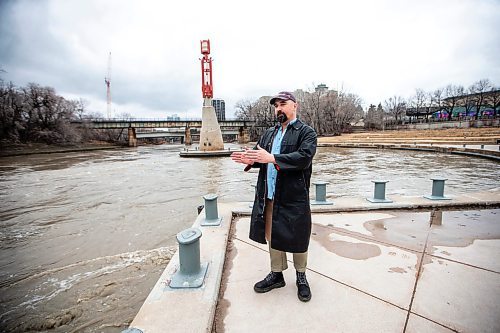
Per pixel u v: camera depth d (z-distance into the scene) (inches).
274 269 107.7
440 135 2057.1
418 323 88.0
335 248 144.6
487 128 2146.9
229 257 138.9
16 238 337.1
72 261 265.6
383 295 103.0
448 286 107.7
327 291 106.5
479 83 3149.6
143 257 258.4
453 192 493.4
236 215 205.3
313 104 3449.8
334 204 215.2
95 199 556.1
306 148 87.9
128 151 2507.4
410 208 210.5
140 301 183.9
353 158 1233.4
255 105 4121.6
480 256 132.3
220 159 1535.4
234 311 96.9
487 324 86.5
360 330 85.7
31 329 162.1
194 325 85.8
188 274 113.3
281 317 92.9
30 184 753.6
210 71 1787.6
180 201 526.3
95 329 158.6
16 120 2158.0
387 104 4170.8
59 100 2490.2
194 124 3134.8
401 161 1052.5
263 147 107.0
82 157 1782.7
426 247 143.8
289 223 93.7
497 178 634.8
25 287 212.7
